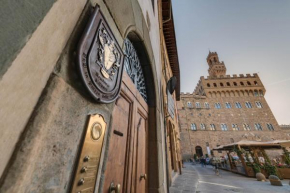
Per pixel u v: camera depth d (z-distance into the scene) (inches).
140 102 93.3
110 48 40.9
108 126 40.1
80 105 28.8
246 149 487.5
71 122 26.0
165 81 237.8
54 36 22.3
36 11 18.9
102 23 37.1
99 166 33.6
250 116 1296.8
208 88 1466.5
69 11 25.9
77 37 28.4
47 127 20.6
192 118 1316.4
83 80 27.5
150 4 145.6
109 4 44.8
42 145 19.9
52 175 21.5
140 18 86.9
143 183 85.9
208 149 1163.3
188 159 1151.6
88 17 32.8
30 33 17.7
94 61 32.0
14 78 16.1
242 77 1521.9
